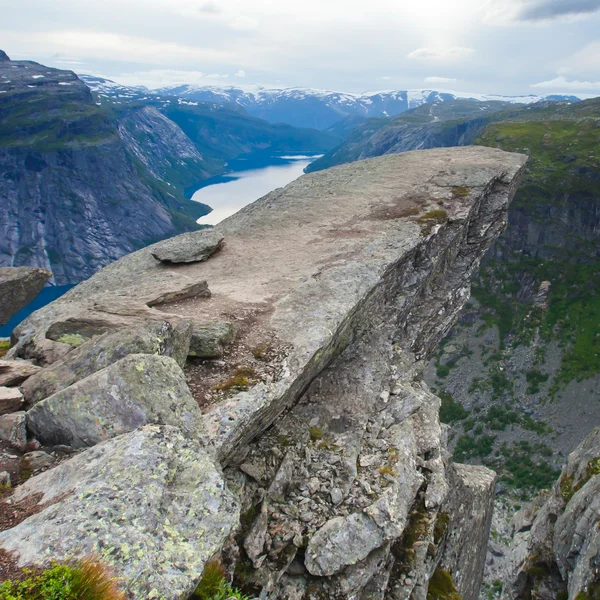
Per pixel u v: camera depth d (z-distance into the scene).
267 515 13.54
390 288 24.14
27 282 24.38
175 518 8.73
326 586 12.95
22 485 9.72
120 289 21.03
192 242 26.22
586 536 26.00
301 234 28.08
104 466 9.12
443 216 28.47
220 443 12.47
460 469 27.08
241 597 9.42
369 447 16.56
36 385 12.70
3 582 6.77
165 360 12.00
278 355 16.12
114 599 6.97
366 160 42.06
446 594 18.06
